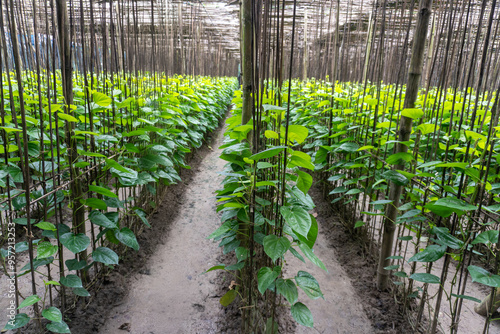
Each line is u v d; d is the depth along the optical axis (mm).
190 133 4637
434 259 1513
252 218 1579
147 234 3262
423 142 2982
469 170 1460
